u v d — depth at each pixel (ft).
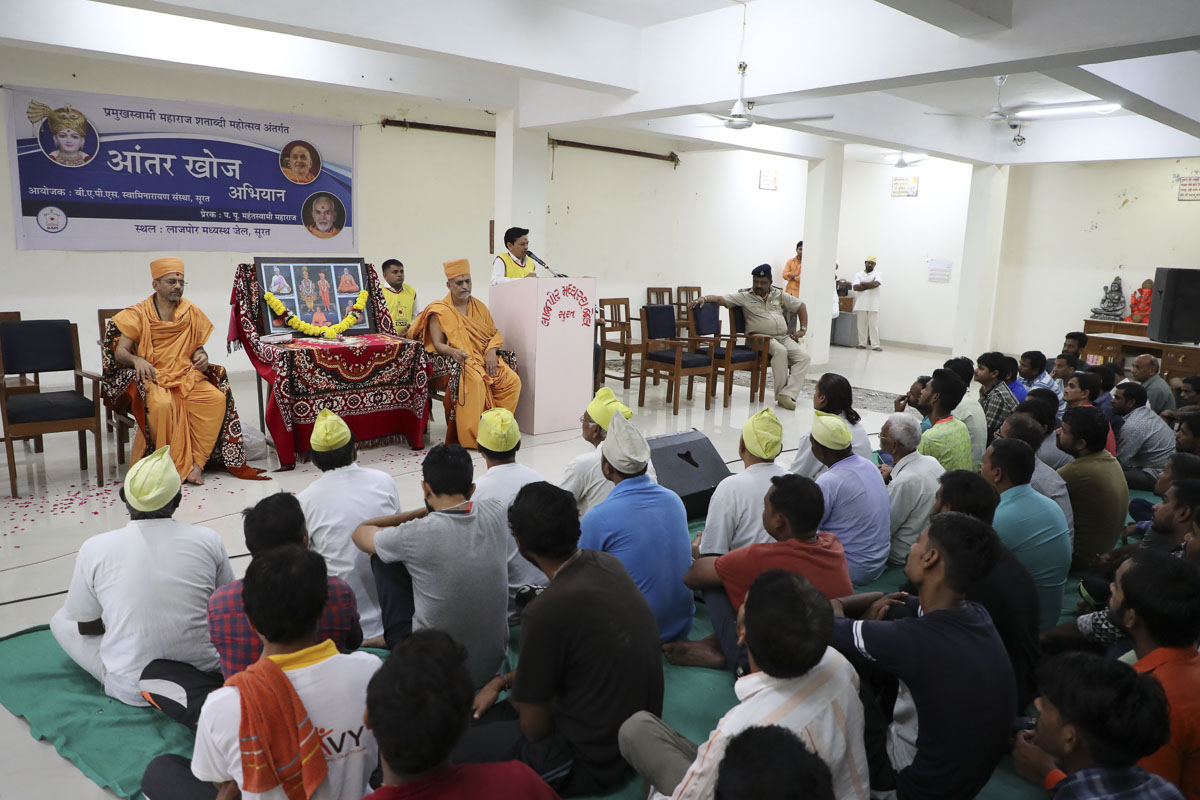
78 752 7.39
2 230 20.30
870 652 6.10
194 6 12.93
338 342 16.98
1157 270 24.71
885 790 6.53
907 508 11.36
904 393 27.04
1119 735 4.50
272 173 24.18
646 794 6.73
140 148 21.91
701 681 8.69
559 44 17.33
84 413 14.43
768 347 24.12
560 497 6.52
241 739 4.91
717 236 36.76
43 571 11.24
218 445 15.61
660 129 23.36
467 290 18.40
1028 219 34.78
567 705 6.42
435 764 3.95
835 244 30.30
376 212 26.48
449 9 15.51
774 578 5.08
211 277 23.68
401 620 7.98
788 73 16.38
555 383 19.61
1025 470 9.07
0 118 19.85
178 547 7.68
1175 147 25.11
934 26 13.84
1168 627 5.78
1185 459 9.70
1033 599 7.41
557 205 31.04
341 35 14.43
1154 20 12.12
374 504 9.11
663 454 13.20
